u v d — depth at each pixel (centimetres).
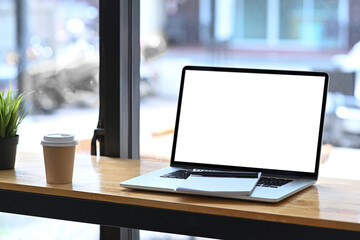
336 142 201
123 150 222
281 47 205
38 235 243
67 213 163
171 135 219
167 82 219
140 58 222
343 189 167
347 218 134
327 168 203
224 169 181
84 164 202
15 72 246
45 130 243
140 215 153
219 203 147
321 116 173
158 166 199
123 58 220
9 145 188
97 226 230
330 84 200
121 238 227
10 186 170
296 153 174
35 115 244
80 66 233
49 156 167
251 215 140
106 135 222
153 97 221
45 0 238
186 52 216
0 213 249
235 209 142
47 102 241
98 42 229
